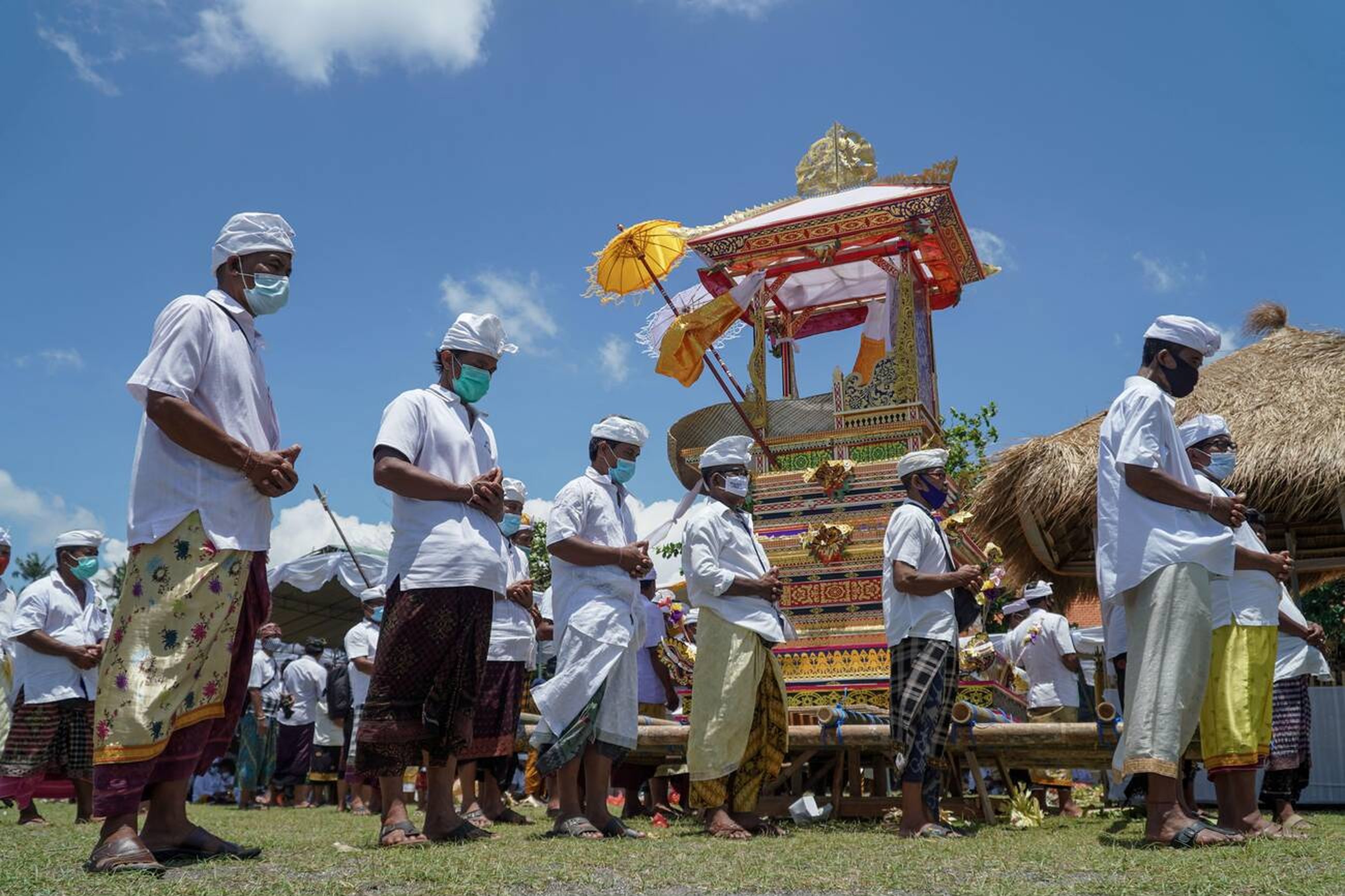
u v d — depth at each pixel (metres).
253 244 4.37
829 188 8.87
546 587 18.64
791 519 7.83
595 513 5.69
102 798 3.68
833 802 6.51
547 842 4.81
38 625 7.80
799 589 7.53
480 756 6.78
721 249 8.41
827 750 6.62
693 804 5.56
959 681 7.12
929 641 5.54
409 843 4.57
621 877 3.59
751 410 8.47
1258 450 9.62
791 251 8.31
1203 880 3.38
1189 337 5.00
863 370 8.82
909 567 5.61
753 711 5.59
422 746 4.81
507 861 3.93
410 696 4.74
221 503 4.03
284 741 13.12
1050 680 9.48
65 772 8.03
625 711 5.44
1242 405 10.31
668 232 8.42
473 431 5.18
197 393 4.14
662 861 4.03
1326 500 10.19
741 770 5.64
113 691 3.79
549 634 8.57
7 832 6.27
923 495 5.86
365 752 4.69
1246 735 4.95
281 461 4.11
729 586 5.65
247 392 4.25
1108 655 5.87
